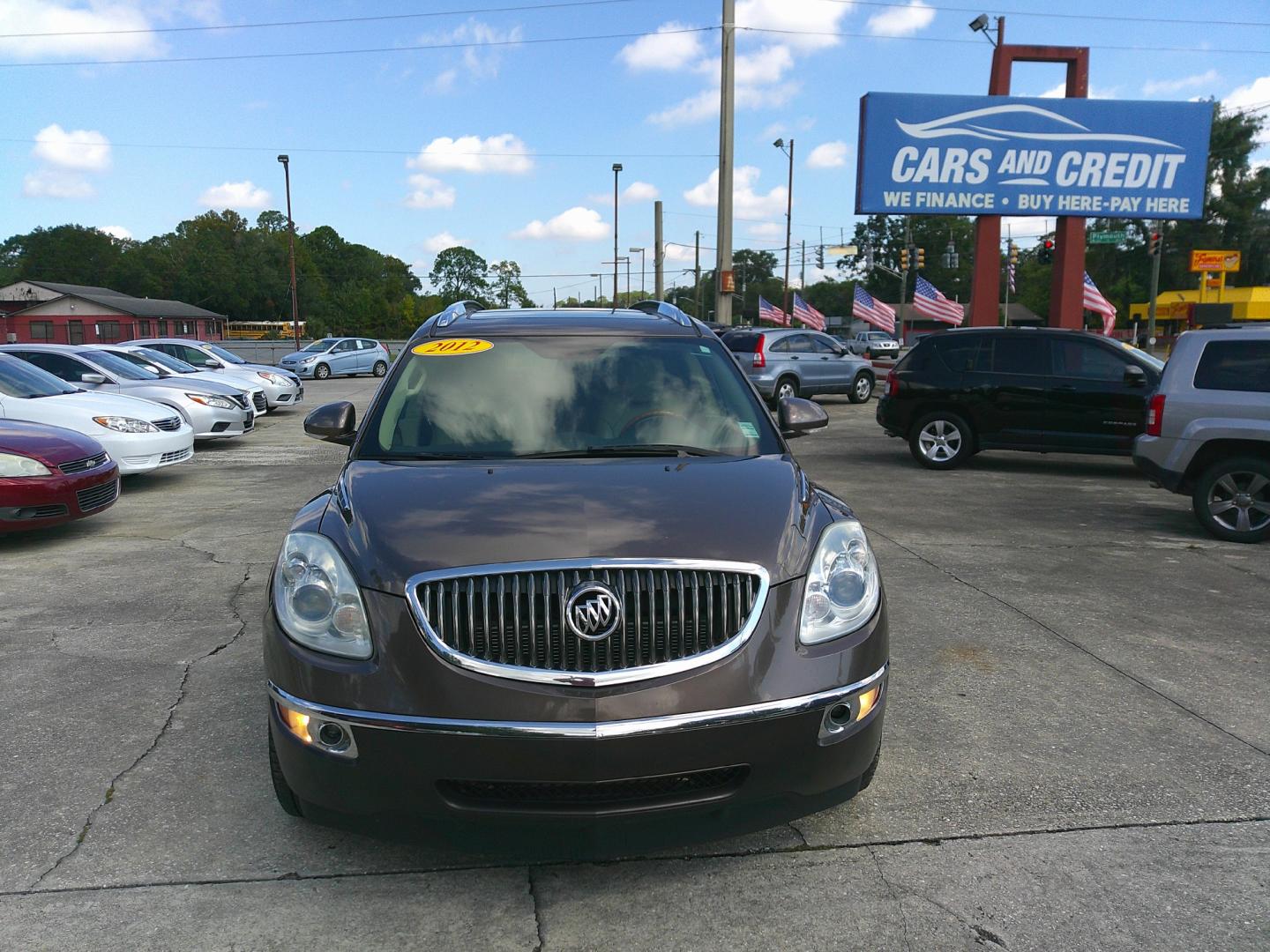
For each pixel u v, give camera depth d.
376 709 2.49
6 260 117.94
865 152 19.81
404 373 3.96
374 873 2.82
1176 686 4.36
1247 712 4.06
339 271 123.81
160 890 2.72
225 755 3.60
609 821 2.49
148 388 13.27
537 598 2.52
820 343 20.30
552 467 3.27
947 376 11.28
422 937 2.53
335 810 2.60
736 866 2.87
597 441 3.60
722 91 20.52
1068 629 5.17
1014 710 4.06
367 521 2.84
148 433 9.71
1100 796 3.30
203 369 18.56
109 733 3.79
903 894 2.72
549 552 2.59
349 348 33.81
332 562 2.73
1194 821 3.13
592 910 2.65
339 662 2.58
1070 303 20.53
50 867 2.83
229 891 2.72
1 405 9.32
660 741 2.46
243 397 14.97
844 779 2.73
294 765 2.63
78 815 3.14
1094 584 6.11
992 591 5.91
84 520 8.33
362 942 2.50
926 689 4.29
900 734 3.81
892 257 95.50
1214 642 4.99
